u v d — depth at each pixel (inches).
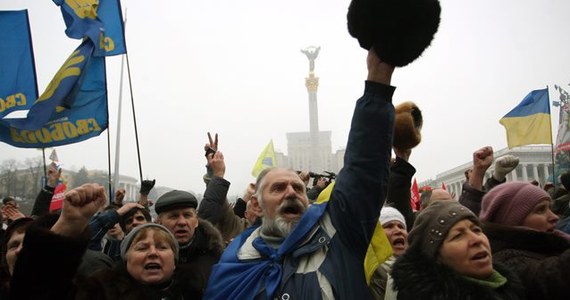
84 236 70.7
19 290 67.9
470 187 128.0
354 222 79.1
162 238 105.0
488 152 128.0
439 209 81.6
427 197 213.5
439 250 78.5
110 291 95.3
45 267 67.9
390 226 111.5
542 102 364.5
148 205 211.5
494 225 94.4
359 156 78.3
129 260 101.3
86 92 253.6
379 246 82.9
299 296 76.4
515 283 77.6
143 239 103.5
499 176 142.9
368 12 67.9
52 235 68.3
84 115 250.1
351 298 75.8
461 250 75.8
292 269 80.4
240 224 181.6
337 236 81.9
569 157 474.3
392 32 67.3
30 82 258.5
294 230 84.3
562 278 74.9
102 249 170.2
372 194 77.6
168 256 103.3
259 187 101.4
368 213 78.2
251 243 96.6
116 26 268.5
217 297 86.8
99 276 98.2
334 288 75.4
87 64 250.4
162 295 101.0
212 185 168.7
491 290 72.6
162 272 101.4
